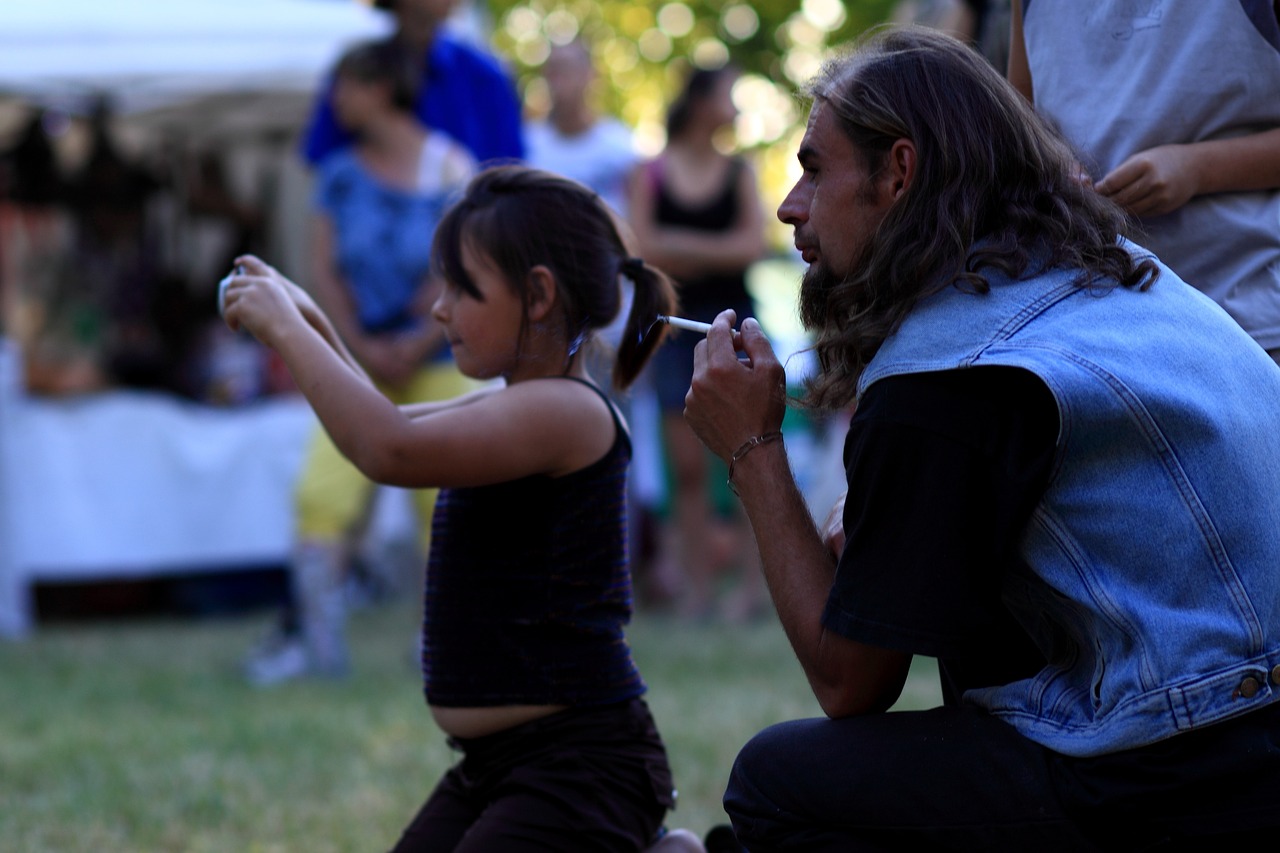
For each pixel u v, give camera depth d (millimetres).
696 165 17172
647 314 6766
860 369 5180
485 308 6516
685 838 6383
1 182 20000
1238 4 5773
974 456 4699
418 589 15898
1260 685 4598
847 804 5148
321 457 13828
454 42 14047
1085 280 4934
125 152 21391
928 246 4906
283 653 14047
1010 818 4895
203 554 19203
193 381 20125
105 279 20156
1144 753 4672
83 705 12656
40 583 20359
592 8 43969
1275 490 4766
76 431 18641
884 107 5008
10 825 8664
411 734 11141
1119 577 4684
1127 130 5934
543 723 6152
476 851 5949
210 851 8164
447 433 6062
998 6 7887
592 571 6277
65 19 17812
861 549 4844
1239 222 5895
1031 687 5043
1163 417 4652
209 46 18016
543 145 18391
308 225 22234
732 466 5453
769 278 21250
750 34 42406
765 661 14445
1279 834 4598
